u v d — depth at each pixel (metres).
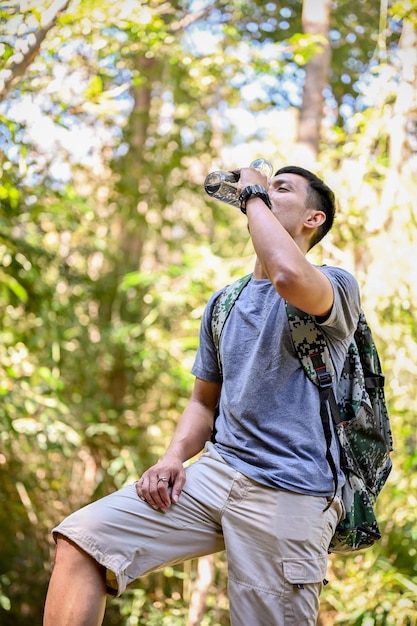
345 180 4.17
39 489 5.21
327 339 1.76
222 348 1.86
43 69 3.71
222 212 6.62
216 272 5.08
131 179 6.34
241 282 1.93
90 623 1.70
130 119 6.30
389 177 4.14
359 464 1.81
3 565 5.05
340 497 1.77
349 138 4.88
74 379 6.04
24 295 4.79
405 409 4.06
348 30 5.96
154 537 1.77
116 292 6.42
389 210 4.10
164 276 5.50
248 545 1.73
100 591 1.73
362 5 5.93
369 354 1.89
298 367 1.76
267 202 1.78
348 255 4.15
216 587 4.70
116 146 6.28
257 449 1.76
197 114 6.40
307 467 1.71
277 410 1.75
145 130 6.43
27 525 5.16
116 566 1.70
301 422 1.74
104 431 5.56
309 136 4.72
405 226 4.09
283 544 1.69
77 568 1.73
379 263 4.08
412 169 4.24
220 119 6.39
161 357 5.75
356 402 1.79
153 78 6.12
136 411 6.23
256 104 6.11
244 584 1.72
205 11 4.39
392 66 4.22
